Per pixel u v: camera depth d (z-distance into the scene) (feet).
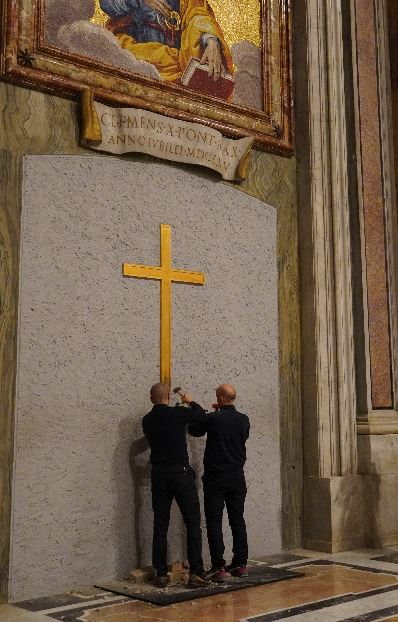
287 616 14.67
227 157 21.86
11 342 16.96
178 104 20.98
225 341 21.15
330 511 21.83
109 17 20.06
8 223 17.26
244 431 18.57
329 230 23.80
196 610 15.17
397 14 27.22
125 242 19.26
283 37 24.43
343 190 24.25
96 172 18.95
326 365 22.95
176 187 20.61
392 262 25.41
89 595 16.60
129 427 18.70
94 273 18.56
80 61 19.03
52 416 17.38
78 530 17.49
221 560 17.81
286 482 22.21
